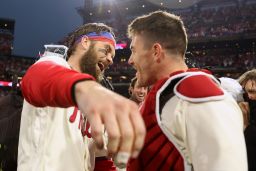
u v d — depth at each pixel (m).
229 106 1.08
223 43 22.14
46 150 1.43
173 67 1.33
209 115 1.04
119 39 25.50
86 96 0.49
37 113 1.44
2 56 25.94
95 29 1.95
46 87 0.58
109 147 0.41
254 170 2.49
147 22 1.37
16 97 2.34
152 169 1.17
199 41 22.39
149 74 1.37
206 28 23.30
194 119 1.07
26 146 1.45
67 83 0.55
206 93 1.08
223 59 21.52
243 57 21.12
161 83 1.25
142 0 28.31
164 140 1.15
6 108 2.29
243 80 2.82
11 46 28.75
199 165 1.03
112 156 0.43
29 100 0.64
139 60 1.38
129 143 0.41
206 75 1.19
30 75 0.64
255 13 22.59
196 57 22.33
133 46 1.41
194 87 1.12
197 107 1.08
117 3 29.73
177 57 1.35
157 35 1.33
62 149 1.47
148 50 1.35
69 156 1.50
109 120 0.42
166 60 1.34
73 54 1.95
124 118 0.42
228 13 23.59
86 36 1.92
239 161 0.98
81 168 1.56
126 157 0.41
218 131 1.00
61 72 0.60
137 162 1.23
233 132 1.02
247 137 2.56
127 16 30.94
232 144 0.99
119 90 18.23
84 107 0.49
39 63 0.68
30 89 0.62
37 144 1.42
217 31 22.55
